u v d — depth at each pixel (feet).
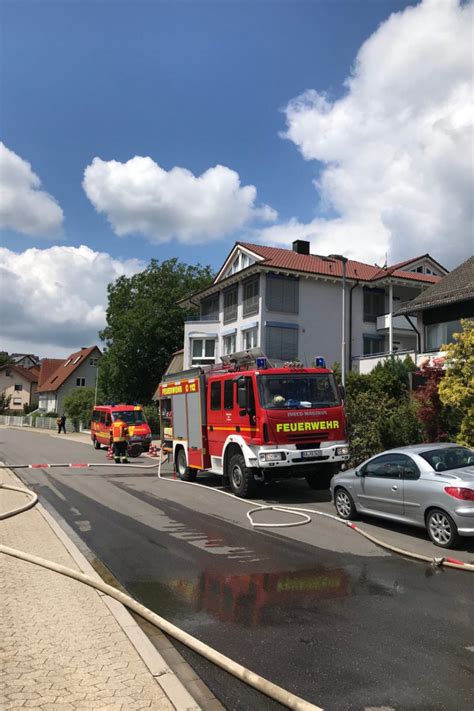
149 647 14.24
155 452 85.30
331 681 13.20
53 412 239.09
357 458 52.90
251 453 40.11
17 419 256.11
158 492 45.27
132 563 24.11
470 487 25.21
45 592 18.86
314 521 32.94
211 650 14.46
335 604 18.69
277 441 38.86
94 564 23.95
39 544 25.91
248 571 22.77
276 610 18.13
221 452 44.70
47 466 65.67
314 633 16.16
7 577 20.57
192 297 143.74
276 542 27.78
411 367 68.80
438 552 25.31
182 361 148.87
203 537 29.04
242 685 13.08
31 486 48.98
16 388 313.73
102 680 12.44
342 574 22.21
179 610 18.22
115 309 181.37
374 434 52.70
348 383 70.38
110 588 18.80
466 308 74.38
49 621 16.10
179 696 11.75
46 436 145.18
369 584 20.86
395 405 57.36
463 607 18.29
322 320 121.29
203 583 21.18
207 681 13.30
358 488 31.63
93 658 13.58
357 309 124.67
